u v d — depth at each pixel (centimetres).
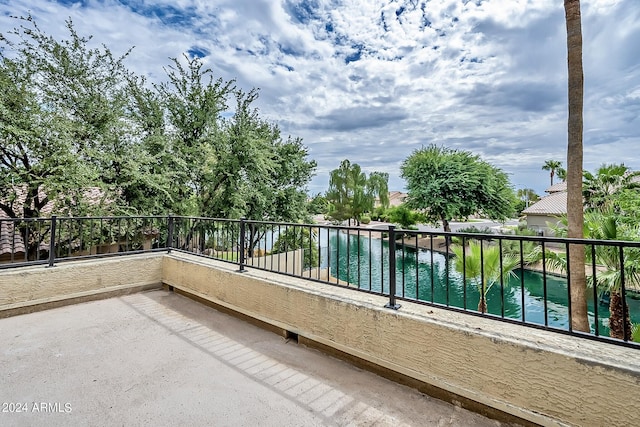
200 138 1041
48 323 330
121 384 221
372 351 231
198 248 487
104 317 351
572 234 503
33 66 724
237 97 1169
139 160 800
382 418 187
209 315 362
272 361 257
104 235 741
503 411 176
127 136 842
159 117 975
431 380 201
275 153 1203
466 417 188
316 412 192
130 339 296
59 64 765
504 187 2116
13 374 231
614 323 536
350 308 244
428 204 2111
